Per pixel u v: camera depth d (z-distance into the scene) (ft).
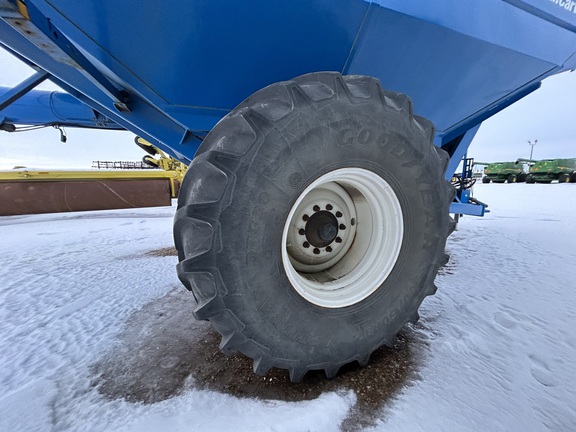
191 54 4.04
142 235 16.31
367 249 4.98
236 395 4.03
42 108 11.25
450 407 3.71
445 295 7.28
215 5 3.59
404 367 4.53
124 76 4.26
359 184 4.55
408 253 4.64
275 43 4.17
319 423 3.50
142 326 6.13
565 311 6.34
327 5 3.88
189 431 3.41
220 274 3.35
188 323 6.24
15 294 7.93
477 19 4.97
